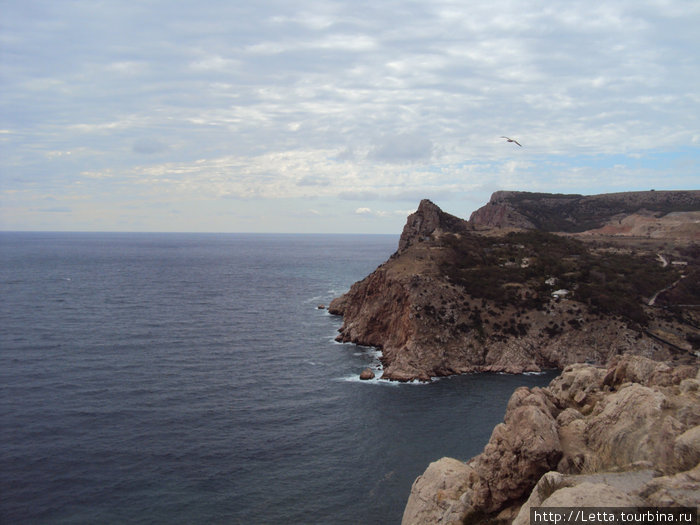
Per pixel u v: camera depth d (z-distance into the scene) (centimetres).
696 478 1811
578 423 2823
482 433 6394
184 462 5434
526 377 9119
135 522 4406
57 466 5247
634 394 2600
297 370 9019
